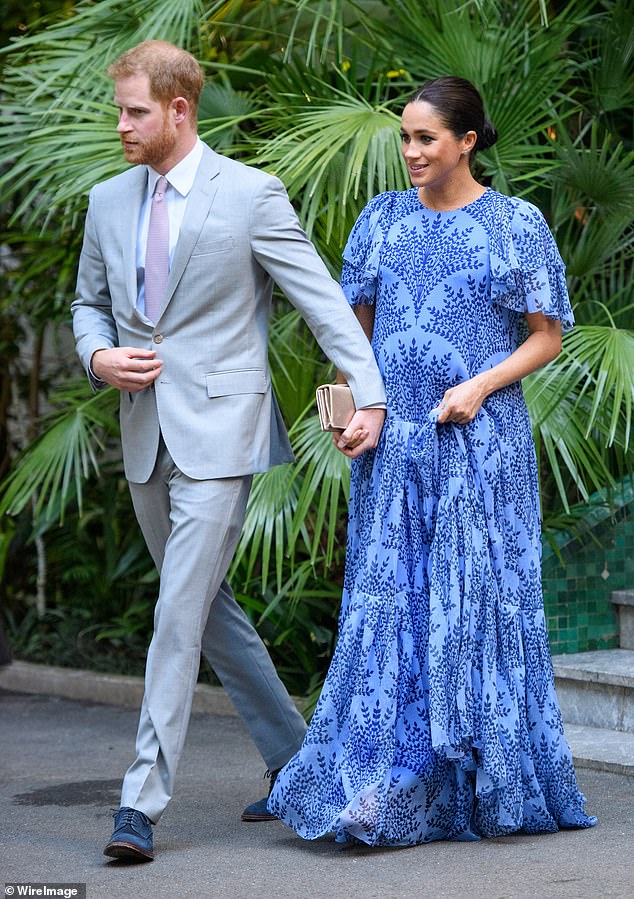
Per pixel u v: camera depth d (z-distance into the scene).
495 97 10.14
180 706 7.04
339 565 11.33
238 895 6.31
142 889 6.46
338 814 6.86
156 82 7.08
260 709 7.66
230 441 7.14
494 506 7.16
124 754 10.28
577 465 10.69
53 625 14.23
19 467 11.67
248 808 7.87
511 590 7.19
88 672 13.17
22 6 14.44
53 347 15.52
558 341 7.40
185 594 7.06
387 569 7.10
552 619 10.02
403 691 7.06
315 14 10.71
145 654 13.32
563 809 7.26
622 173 10.08
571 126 11.69
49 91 11.12
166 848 7.23
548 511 10.78
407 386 7.24
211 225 7.17
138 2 10.63
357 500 7.45
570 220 10.70
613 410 9.20
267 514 10.00
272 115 10.90
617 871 6.47
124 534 14.27
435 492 7.14
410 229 7.33
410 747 7.02
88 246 7.62
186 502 7.14
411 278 7.25
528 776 7.15
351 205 9.93
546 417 9.19
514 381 7.27
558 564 10.03
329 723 7.16
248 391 7.23
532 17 11.03
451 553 7.03
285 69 11.47
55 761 10.05
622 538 10.24
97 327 7.60
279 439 7.59
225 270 7.17
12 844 7.45
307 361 10.77
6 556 14.78
